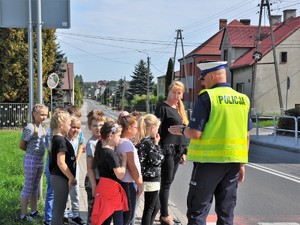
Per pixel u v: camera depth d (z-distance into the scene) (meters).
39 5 5.92
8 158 10.38
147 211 4.88
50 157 4.57
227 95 3.77
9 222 4.97
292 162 12.31
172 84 5.49
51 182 4.54
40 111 5.21
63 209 4.54
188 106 53.16
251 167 11.22
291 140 18.14
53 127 4.50
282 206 6.84
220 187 3.83
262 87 35.59
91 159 4.50
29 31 6.00
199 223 3.75
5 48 24.55
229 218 3.84
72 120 5.16
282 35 36.72
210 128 3.70
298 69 35.66
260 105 35.59
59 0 6.03
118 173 4.10
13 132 21.17
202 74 3.94
